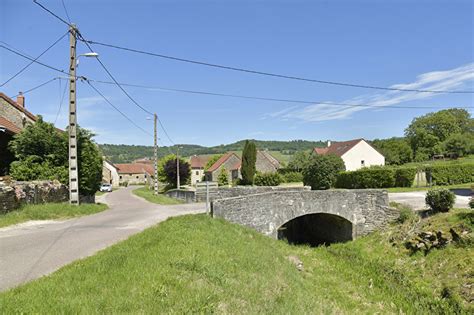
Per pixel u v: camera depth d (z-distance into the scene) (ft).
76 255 25.49
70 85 54.60
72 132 54.95
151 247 26.45
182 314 16.05
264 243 46.75
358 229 66.59
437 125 243.19
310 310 24.39
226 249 31.09
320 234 81.46
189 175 190.39
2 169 66.23
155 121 120.57
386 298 37.58
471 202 50.70
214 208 48.49
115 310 15.16
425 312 34.60
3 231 36.11
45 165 61.46
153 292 17.49
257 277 26.37
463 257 41.88
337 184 117.08
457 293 37.06
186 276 20.84
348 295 36.99
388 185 106.01
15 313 14.16
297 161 185.26
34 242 30.25
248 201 54.80
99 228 38.42
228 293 20.52
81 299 15.84
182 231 33.60
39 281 18.58
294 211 61.82
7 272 21.18
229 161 223.30
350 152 180.04
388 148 228.84
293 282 31.35
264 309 20.31
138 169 345.51
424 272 44.09
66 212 49.73
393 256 51.72
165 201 92.63
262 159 199.41
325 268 46.80
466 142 210.79
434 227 50.34
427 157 226.58
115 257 23.13
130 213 55.42
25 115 84.43
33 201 50.49
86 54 53.26
